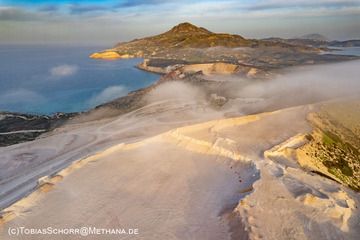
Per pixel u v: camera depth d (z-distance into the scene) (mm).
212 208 19500
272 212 18484
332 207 19516
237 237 16688
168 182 22766
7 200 25250
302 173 24453
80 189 21688
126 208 19594
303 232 17250
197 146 28906
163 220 18469
